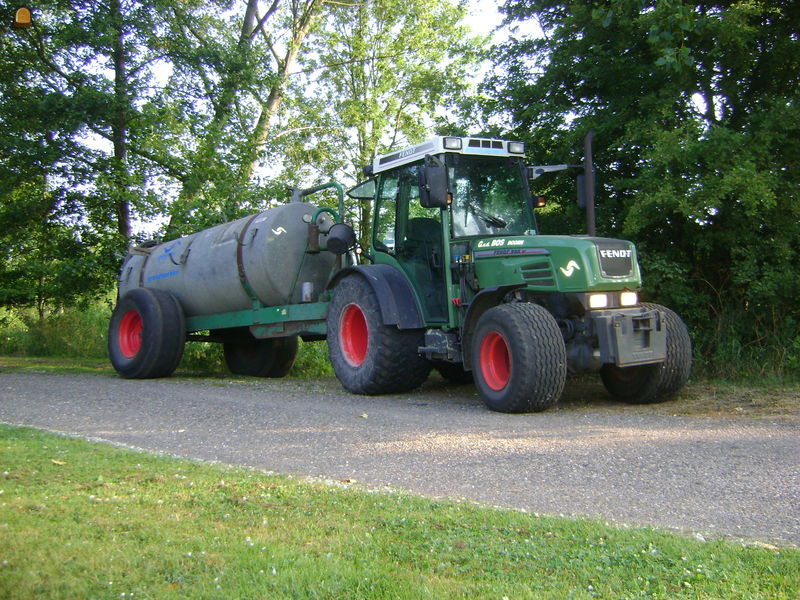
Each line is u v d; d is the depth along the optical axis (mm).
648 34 10875
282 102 29641
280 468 5676
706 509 4418
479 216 9406
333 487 4840
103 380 13039
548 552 3510
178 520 4027
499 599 2951
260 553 3461
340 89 33688
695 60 11430
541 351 7984
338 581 3129
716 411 8148
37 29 19312
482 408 8664
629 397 9039
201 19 23078
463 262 9180
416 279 9914
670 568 3295
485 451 6137
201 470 5340
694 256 12102
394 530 3865
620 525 4047
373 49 33625
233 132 19469
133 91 19094
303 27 28031
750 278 11000
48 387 11516
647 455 5871
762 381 10367
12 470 5270
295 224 12133
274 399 9781
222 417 8234
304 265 12117
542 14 13523
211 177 18156
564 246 8383
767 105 11391
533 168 9836
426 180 8844
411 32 32906
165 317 13289
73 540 3658
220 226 13578
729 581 3141
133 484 4867
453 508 4309
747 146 10656
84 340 21938
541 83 13109
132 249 15422
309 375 16625
